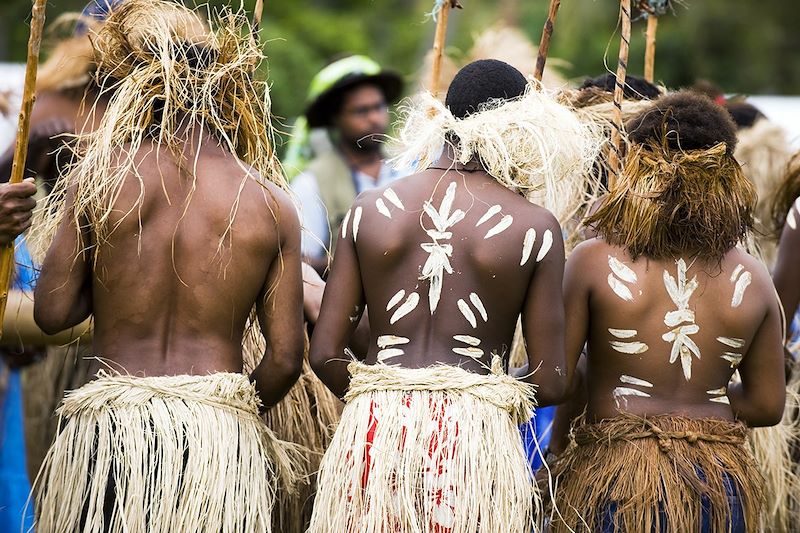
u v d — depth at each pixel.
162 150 9.23
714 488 9.17
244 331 10.26
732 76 39.44
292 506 10.55
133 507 8.72
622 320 9.42
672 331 9.38
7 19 33.19
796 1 39.94
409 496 8.64
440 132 9.33
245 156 9.79
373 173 17.00
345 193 16.52
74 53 11.98
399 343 9.04
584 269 9.56
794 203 11.66
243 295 9.20
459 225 9.04
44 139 12.07
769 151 15.12
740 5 39.59
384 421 8.80
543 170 9.16
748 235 11.45
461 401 8.83
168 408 8.90
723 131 9.57
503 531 8.74
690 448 9.27
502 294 9.01
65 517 8.92
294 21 36.88
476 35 17.53
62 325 9.14
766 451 11.62
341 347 9.25
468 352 8.98
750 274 9.53
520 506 8.87
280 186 10.07
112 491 8.83
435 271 8.96
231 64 9.59
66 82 12.04
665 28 38.22
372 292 9.14
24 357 12.62
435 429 8.75
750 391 9.79
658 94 12.10
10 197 8.96
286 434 10.60
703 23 39.12
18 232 9.08
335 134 17.00
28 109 8.98
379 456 8.74
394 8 40.22
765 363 9.66
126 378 8.96
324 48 36.91
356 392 9.04
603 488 9.30
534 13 36.78
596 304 9.52
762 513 10.34
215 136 9.50
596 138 10.34
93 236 9.13
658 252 9.41
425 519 8.66
